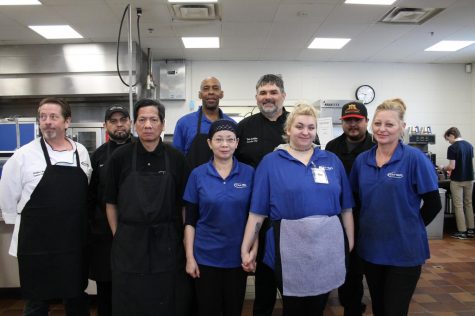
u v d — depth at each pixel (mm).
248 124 2059
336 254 1483
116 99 5629
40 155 1782
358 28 4543
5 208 1777
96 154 2104
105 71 5223
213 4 3854
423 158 1561
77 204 1817
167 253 1602
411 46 5320
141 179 1609
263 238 1757
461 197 4777
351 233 1676
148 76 5438
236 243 1647
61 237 1768
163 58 5906
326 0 3723
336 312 2566
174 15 4137
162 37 4902
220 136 1673
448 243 4535
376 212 1598
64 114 1812
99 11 4023
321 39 5016
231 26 4473
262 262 1769
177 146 2271
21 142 3248
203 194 1655
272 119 2043
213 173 1682
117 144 2105
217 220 1633
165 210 1619
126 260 1564
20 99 5621
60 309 2580
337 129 4980
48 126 1753
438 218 4734
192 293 1733
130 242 1569
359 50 5512
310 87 6137
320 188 1506
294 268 1450
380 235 1587
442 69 6289
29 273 1740
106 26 4508
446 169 5223
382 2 3799
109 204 1703
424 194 1540
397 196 1550
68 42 5180
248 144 2012
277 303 2641
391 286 1567
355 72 6199
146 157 1684
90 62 5223
